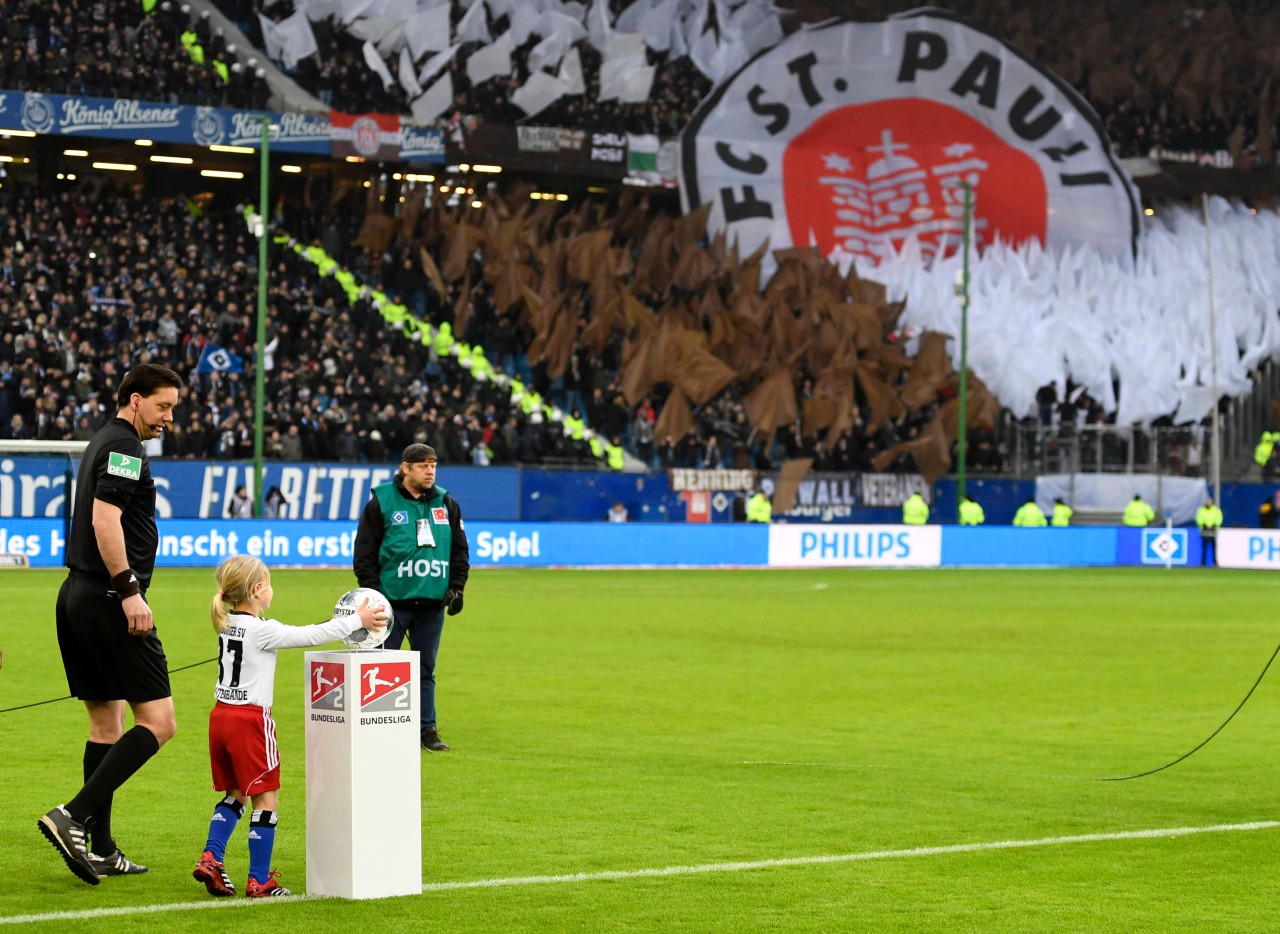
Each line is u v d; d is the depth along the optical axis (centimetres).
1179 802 1045
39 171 5403
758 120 6028
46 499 4178
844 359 5375
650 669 1880
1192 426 6003
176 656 1923
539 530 4394
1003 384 5825
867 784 1105
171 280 5009
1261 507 5425
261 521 4044
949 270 5997
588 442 5134
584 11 5853
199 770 1125
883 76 6178
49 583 3225
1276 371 6212
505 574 4016
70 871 807
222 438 4528
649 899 759
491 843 892
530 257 5397
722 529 4575
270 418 4619
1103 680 1811
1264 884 805
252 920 707
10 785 1054
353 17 5525
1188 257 6272
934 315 5894
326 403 4778
